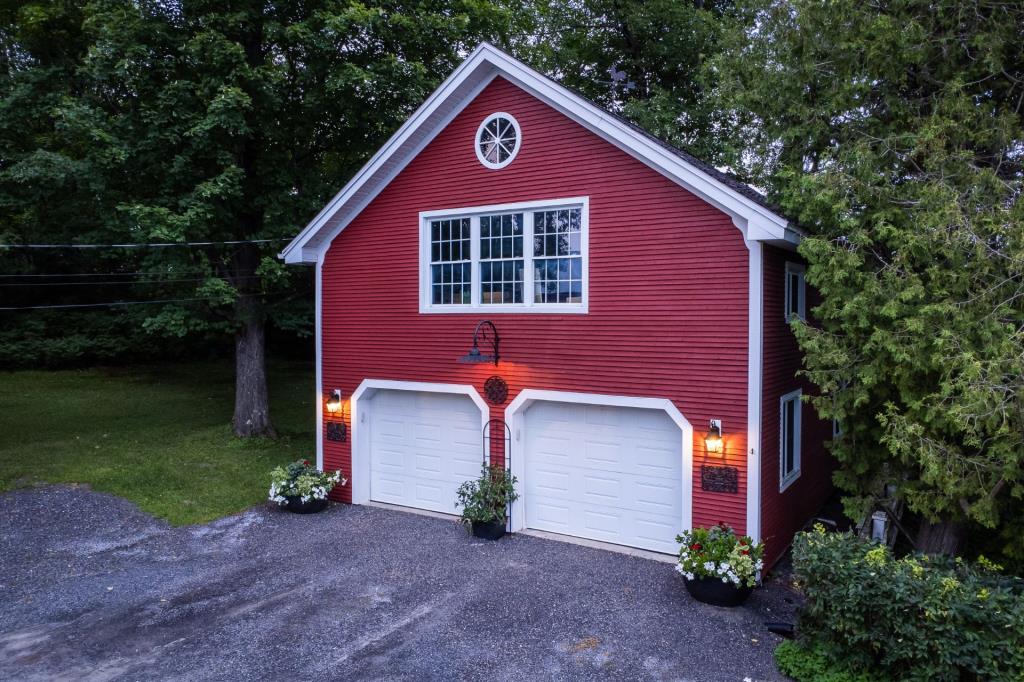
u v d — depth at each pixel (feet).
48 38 51.60
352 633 25.34
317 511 40.22
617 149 32.24
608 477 34.47
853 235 26.61
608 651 23.93
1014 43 31.37
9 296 88.84
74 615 27.12
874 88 34.37
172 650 24.20
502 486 35.29
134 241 48.78
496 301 36.37
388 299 39.88
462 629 25.59
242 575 30.96
